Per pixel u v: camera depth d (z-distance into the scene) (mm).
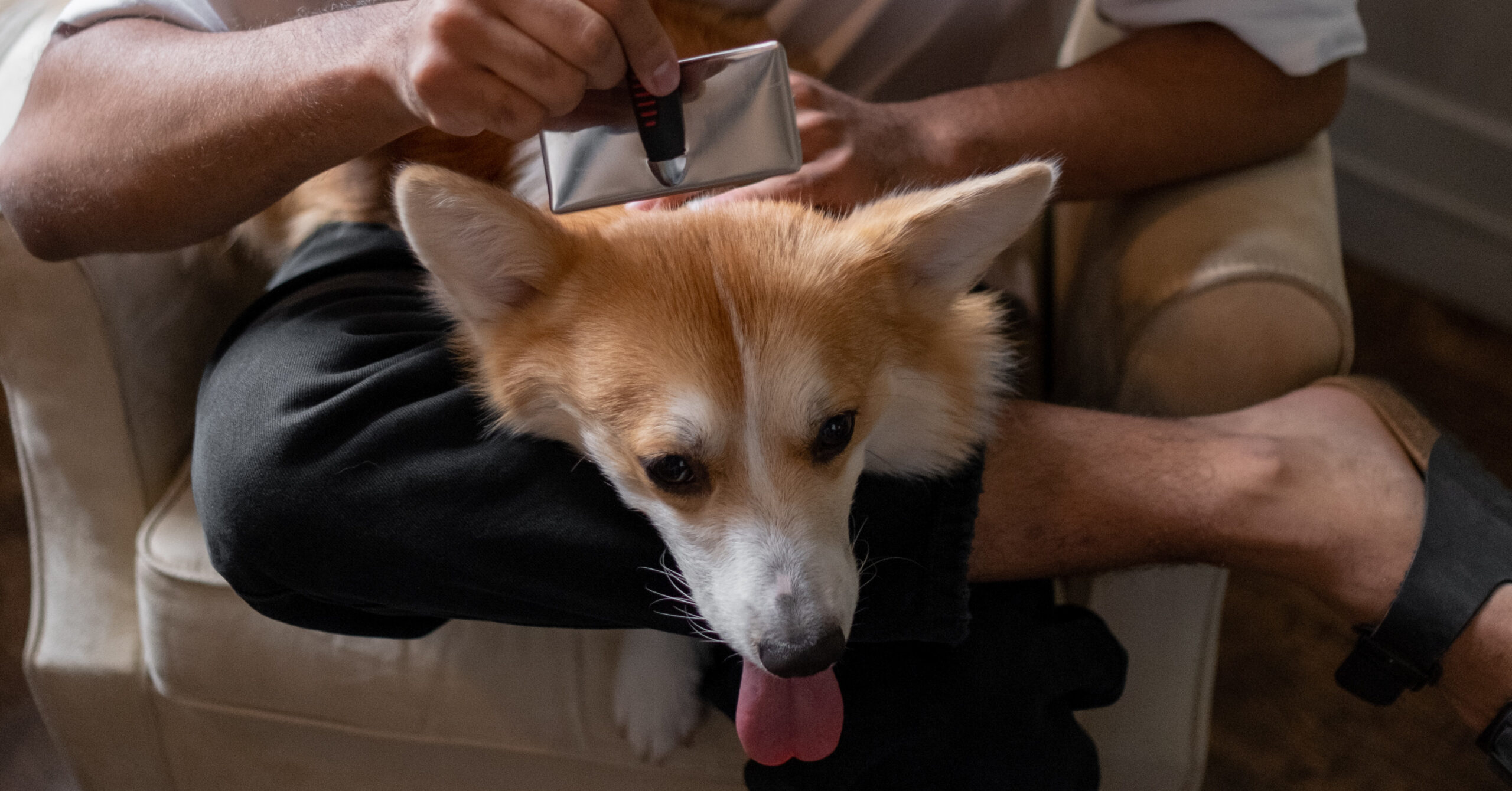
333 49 1071
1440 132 2344
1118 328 1421
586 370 1105
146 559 1395
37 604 1541
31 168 1231
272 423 1101
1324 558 1198
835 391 1083
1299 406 1297
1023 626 1236
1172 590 1424
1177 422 1278
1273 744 1885
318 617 1191
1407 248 2518
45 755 1867
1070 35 1979
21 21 1599
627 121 967
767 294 1087
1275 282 1302
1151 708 1463
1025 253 1841
